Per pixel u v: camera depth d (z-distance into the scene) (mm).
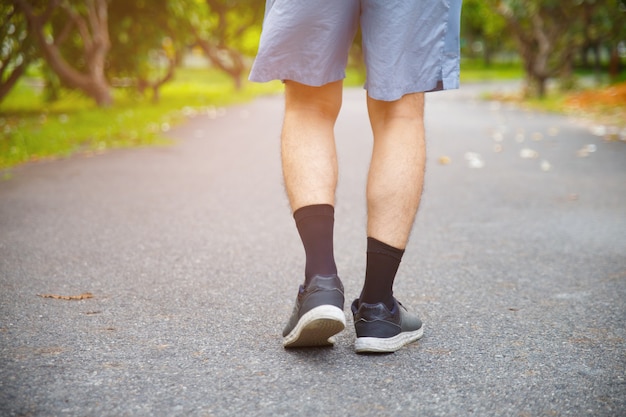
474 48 52938
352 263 3219
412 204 2014
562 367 1962
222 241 3604
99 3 11391
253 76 2016
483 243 3627
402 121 2045
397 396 1755
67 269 3020
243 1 18562
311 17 1955
